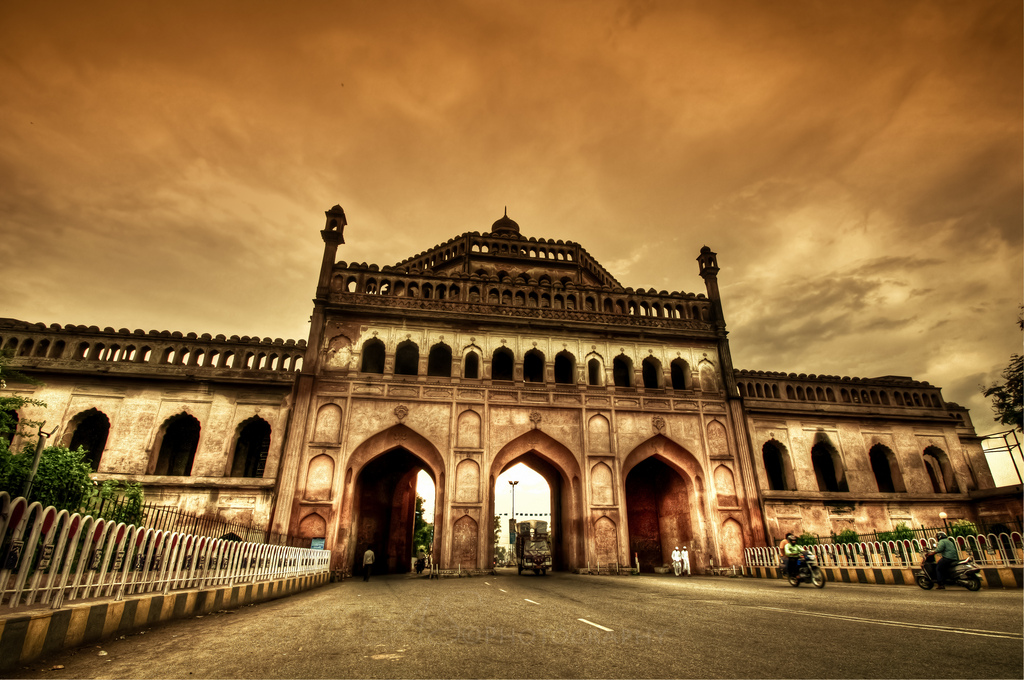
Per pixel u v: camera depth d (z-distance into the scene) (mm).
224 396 16906
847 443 20219
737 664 3602
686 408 19125
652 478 20766
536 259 23609
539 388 18359
